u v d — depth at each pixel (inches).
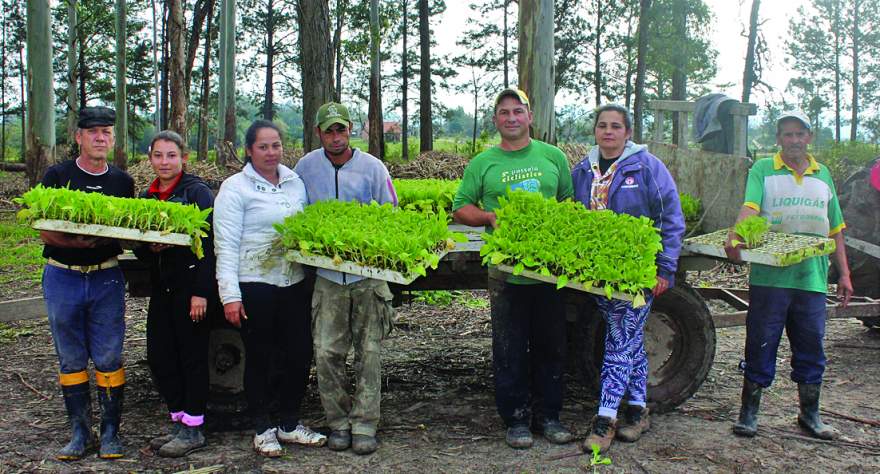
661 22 1106.7
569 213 157.1
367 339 162.1
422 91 1328.7
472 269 191.6
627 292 149.6
